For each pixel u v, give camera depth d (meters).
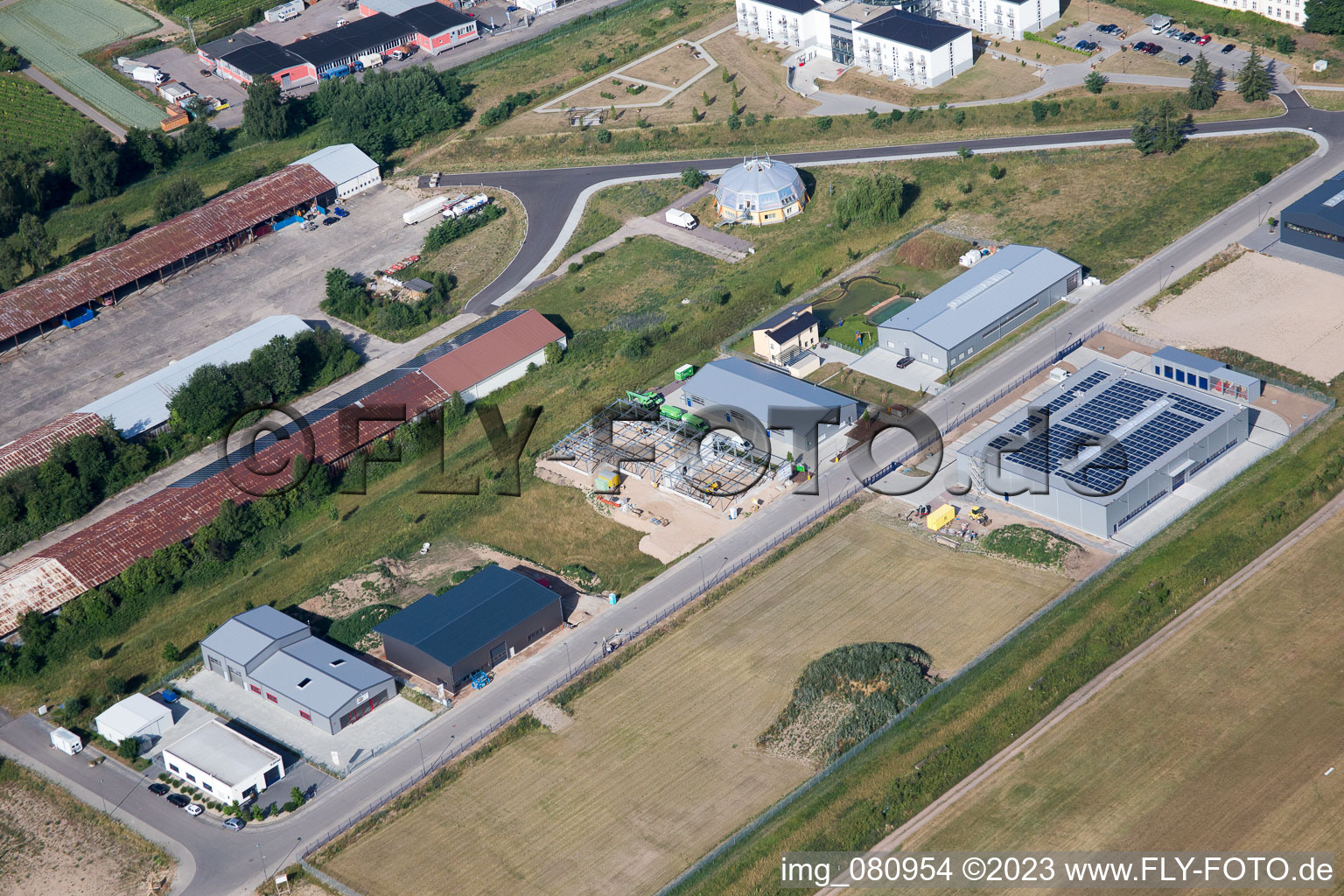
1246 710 119.81
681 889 109.12
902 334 171.75
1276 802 111.25
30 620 140.38
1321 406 155.50
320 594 145.75
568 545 149.88
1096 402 155.62
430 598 138.12
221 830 119.31
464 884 111.94
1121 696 122.94
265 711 131.50
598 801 118.38
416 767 123.44
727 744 122.56
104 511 162.00
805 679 127.19
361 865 114.62
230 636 136.12
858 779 117.19
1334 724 117.50
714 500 153.12
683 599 139.75
